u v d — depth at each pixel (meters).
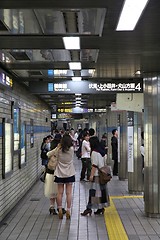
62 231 7.11
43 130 17.89
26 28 4.68
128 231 7.02
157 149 7.96
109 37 5.10
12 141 8.84
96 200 8.29
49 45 5.52
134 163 11.23
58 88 9.56
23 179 10.91
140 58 6.63
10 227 7.44
